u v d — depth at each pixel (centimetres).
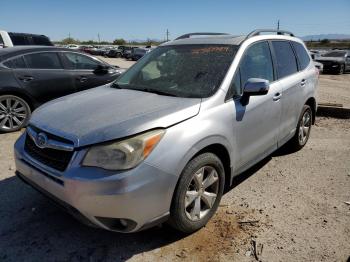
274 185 416
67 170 258
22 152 308
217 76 340
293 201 375
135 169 250
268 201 375
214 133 300
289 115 454
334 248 294
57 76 674
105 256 284
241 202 372
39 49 665
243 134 349
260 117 374
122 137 253
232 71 345
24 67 640
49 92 668
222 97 325
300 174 449
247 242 301
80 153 257
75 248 294
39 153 288
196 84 340
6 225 326
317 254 286
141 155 254
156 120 269
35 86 647
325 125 704
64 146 265
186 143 275
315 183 422
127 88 371
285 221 334
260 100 371
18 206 360
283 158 507
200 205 308
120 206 247
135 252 288
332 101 1038
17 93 632
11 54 633
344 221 335
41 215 344
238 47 371
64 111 308
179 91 337
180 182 276
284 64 454
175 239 304
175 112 285
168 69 377
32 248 294
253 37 400
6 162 480
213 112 310
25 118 648
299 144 527
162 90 346
